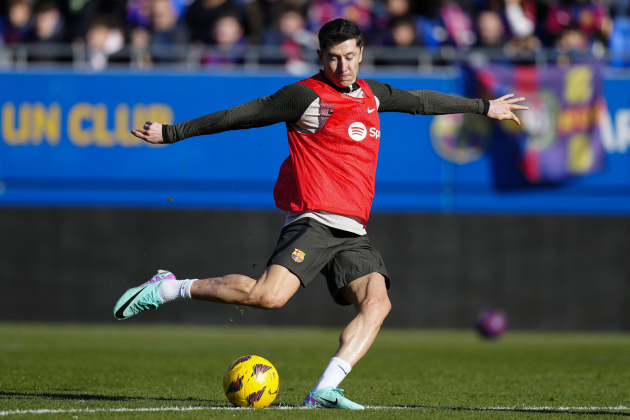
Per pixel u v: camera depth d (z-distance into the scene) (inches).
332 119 597.6
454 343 1542.8
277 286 587.5
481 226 1852.9
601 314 1862.7
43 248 1822.1
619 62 1931.6
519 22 2015.3
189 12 1963.6
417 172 1834.4
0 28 2060.8
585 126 1825.8
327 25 592.4
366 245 623.8
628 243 1855.3
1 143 1804.9
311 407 592.4
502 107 660.7
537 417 582.2
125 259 1827.0
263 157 1820.9
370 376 945.5
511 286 1856.5
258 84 1819.6
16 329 1688.0
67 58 1903.3
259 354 1242.6
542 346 1480.1
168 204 1823.3
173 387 786.2
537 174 1834.4
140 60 1898.4
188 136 578.6
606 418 586.6
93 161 1812.3
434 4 2015.3
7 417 532.7
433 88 1831.9
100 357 1142.3
